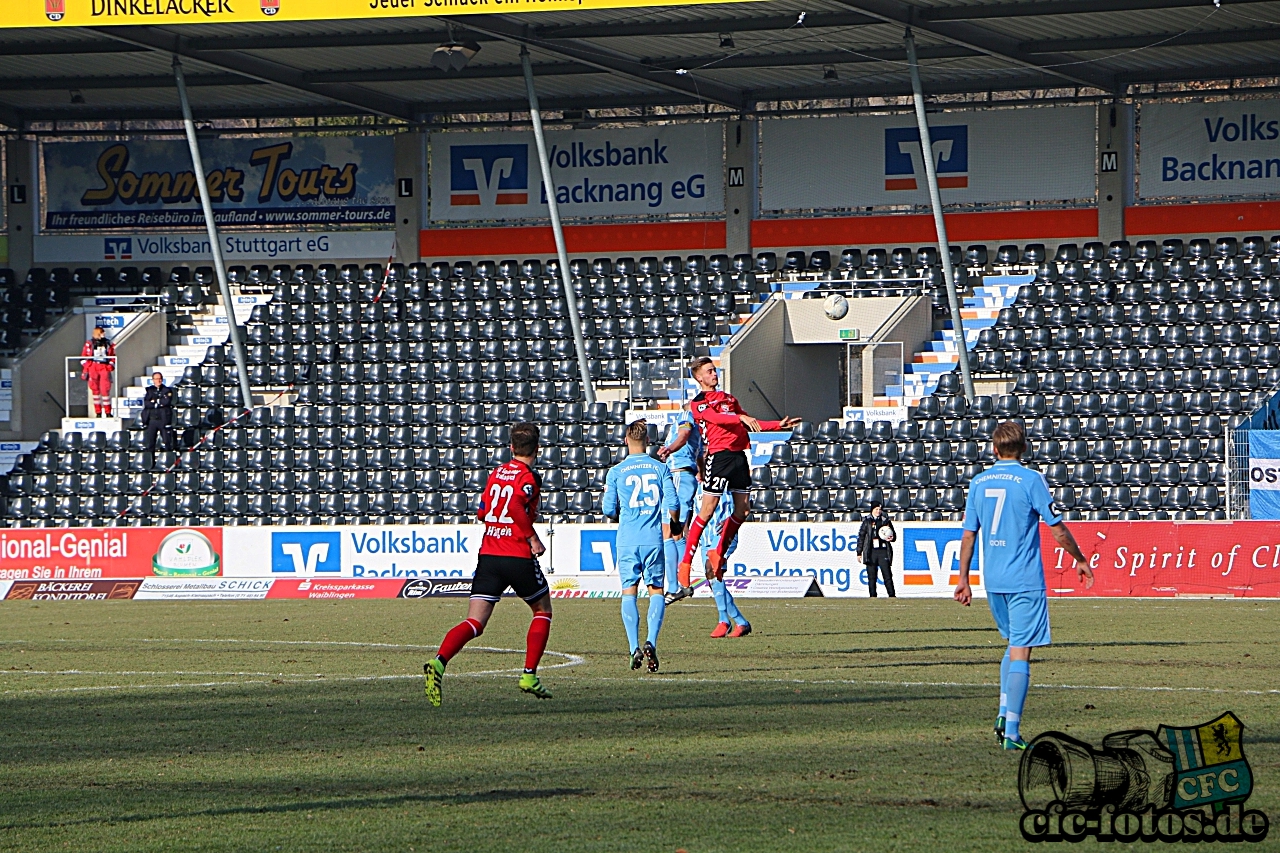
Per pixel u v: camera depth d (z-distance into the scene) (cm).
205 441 9100
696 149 10269
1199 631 4500
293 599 7050
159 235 10744
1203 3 7569
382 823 1981
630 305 9719
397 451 8931
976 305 9362
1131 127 9594
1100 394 8344
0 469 9675
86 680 3650
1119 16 7938
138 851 1852
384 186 10631
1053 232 9725
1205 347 8519
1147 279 9100
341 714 2977
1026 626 2444
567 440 8712
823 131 10088
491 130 10494
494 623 5238
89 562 7412
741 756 2420
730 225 10212
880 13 7581
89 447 9281
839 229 10069
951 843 1831
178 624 5462
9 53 8781
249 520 8688
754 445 8606
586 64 9125
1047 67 8925
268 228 10712
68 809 2105
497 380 9456
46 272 10750
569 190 10425
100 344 9675
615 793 2147
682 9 7825
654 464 3591
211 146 10731
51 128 10750
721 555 4431
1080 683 3241
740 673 3559
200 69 9500
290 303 10069
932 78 9681
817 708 2942
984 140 9838
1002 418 8275
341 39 8488
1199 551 6097
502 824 1962
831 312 9056
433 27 8375
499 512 3052
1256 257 8944
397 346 9719
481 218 10525
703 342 9369
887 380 8825
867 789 2145
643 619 5409
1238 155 9400
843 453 8162
